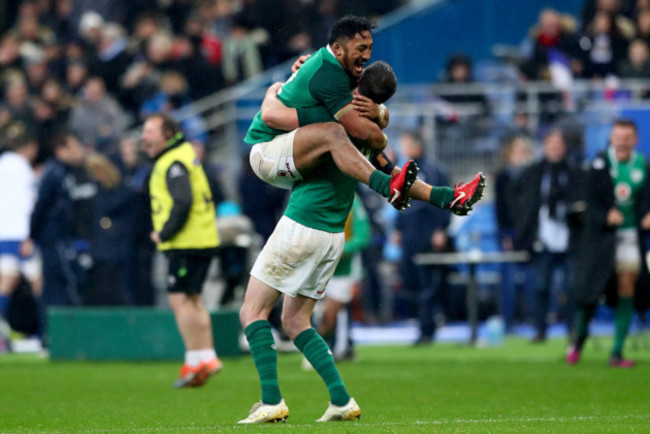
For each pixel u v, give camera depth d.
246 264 51.09
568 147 63.44
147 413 27.66
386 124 23.34
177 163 35.34
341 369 42.84
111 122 66.94
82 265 56.09
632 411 26.59
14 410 28.72
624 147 42.16
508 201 57.56
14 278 57.28
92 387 35.88
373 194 59.22
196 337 35.44
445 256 57.25
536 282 56.62
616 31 71.06
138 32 77.00
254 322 23.42
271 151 23.09
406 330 63.97
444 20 73.94
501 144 61.62
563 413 26.25
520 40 73.94
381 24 73.81
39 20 82.19
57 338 49.06
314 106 22.81
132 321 47.97
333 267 23.58
